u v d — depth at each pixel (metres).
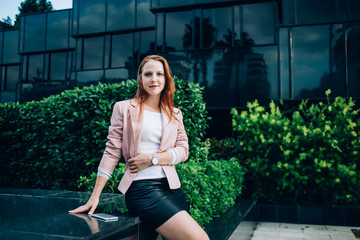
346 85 9.49
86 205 2.10
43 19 17.64
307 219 6.40
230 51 10.87
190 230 1.87
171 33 12.45
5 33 20.00
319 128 6.38
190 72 11.13
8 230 1.61
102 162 2.13
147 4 14.34
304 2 10.20
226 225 3.88
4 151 6.57
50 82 16.62
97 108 5.43
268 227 6.08
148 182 2.05
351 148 6.43
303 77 9.87
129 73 14.03
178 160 2.22
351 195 6.45
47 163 5.80
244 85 10.60
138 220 1.98
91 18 15.16
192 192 3.49
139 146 2.14
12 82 20.06
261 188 6.93
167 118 2.29
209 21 12.02
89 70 14.57
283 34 10.17
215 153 7.58
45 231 1.60
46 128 6.02
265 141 6.76
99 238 1.61
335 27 9.86
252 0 11.44
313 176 6.57
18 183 6.41
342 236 5.39
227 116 12.31
